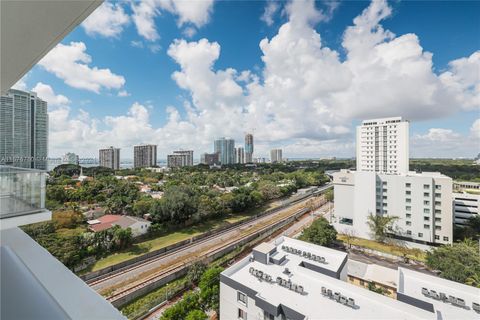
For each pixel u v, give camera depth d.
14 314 0.92
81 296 1.09
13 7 0.98
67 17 1.11
